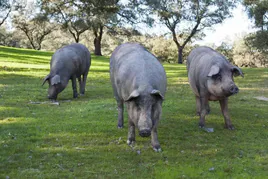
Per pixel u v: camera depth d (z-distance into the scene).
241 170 6.93
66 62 14.21
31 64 30.59
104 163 7.18
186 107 12.95
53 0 51.62
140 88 6.86
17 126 9.88
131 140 8.32
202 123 9.97
